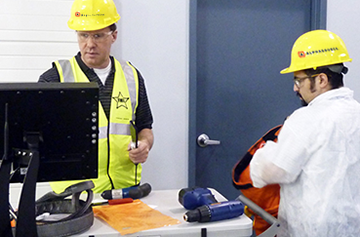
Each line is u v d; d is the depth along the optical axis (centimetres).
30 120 108
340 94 146
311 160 140
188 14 250
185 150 257
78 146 115
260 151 147
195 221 126
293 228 145
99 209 141
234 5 265
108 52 186
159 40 248
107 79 189
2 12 224
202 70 265
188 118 255
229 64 268
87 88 109
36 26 228
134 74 199
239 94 271
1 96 104
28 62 230
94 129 114
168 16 247
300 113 145
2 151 110
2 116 106
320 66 147
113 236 119
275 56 273
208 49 265
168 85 251
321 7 263
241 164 163
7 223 106
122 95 190
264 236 135
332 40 150
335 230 138
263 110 275
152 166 254
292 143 139
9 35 226
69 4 230
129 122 191
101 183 182
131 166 193
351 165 140
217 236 126
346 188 139
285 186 147
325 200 138
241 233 128
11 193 222
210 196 141
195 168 265
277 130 163
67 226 115
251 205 149
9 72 229
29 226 105
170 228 122
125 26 243
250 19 268
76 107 110
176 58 251
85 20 177
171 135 254
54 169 116
